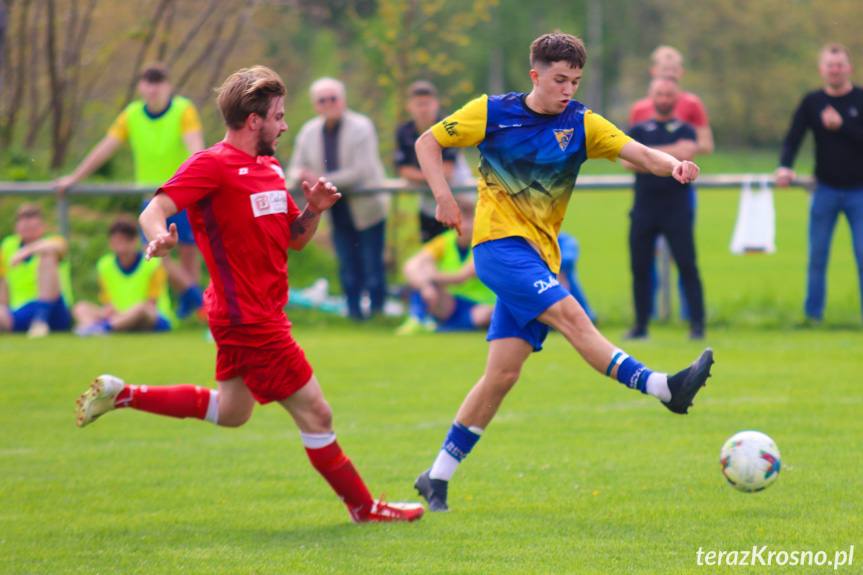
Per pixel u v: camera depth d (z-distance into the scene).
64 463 18.23
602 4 194.62
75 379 26.38
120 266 36.69
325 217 38.97
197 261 38.41
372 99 58.25
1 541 13.45
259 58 66.06
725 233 75.94
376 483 16.61
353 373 27.27
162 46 54.19
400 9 49.03
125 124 36.44
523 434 20.00
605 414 21.88
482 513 14.70
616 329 35.81
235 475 17.36
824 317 35.72
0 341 34.06
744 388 24.12
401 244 43.09
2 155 51.34
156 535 13.75
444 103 51.69
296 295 42.06
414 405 23.17
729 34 186.50
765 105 187.38
